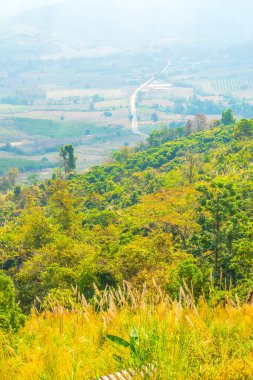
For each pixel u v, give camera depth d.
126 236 63.00
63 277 41.59
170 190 69.12
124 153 183.75
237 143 125.19
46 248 51.62
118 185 134.62
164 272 33.09
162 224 63.75
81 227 77.00
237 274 36.81
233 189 48.38
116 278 39.34
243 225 44.59
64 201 78.62
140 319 5.72
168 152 161.62
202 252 47.94
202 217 60.56
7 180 185.50
